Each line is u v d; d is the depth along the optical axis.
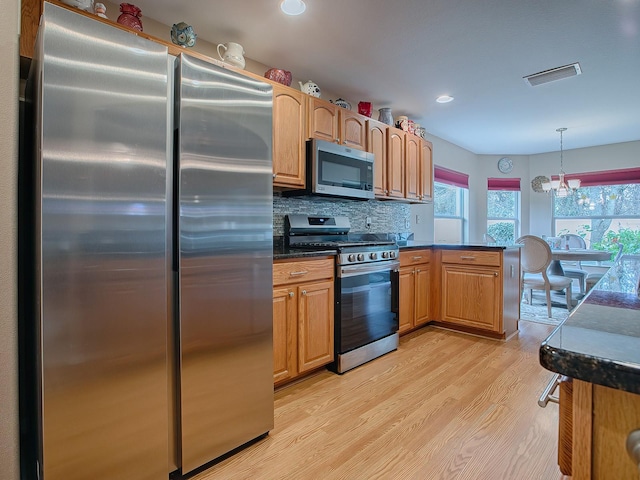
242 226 1.60
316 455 1.58
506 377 2.37
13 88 1.11
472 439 1.68
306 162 2.65
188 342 1.42
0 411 1.07
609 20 2.16
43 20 1.09
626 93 3.33
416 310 3.32
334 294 2.46
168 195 1.38
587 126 4.39
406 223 4.27
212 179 1.49
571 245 5.07
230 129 1.55
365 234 3.63
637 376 0.37
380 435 1.72
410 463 1.52
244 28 2.26
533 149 5.65
